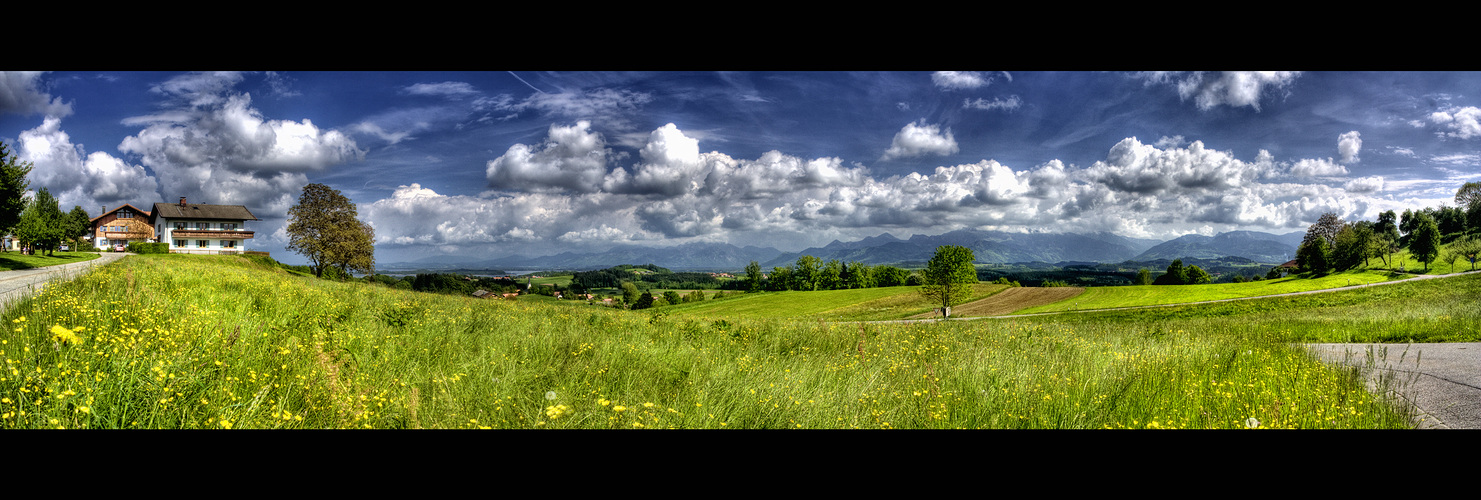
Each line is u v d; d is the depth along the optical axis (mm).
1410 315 16219
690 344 8758
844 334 11180
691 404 4602
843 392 5355
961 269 48500
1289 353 7566
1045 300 64000
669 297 113688
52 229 52594
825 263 118062
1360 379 6000
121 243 81250
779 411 4598
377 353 6289
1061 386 5418
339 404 4062
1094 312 47781
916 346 9289
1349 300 45031
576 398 4812
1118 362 6992
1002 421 4484
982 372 6105
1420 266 93438
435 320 9875
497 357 6398
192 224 74562
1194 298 57594
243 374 4582
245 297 11078
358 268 51406
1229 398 5059
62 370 3754
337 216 50375
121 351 4430
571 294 123875
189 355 4730
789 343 10133
